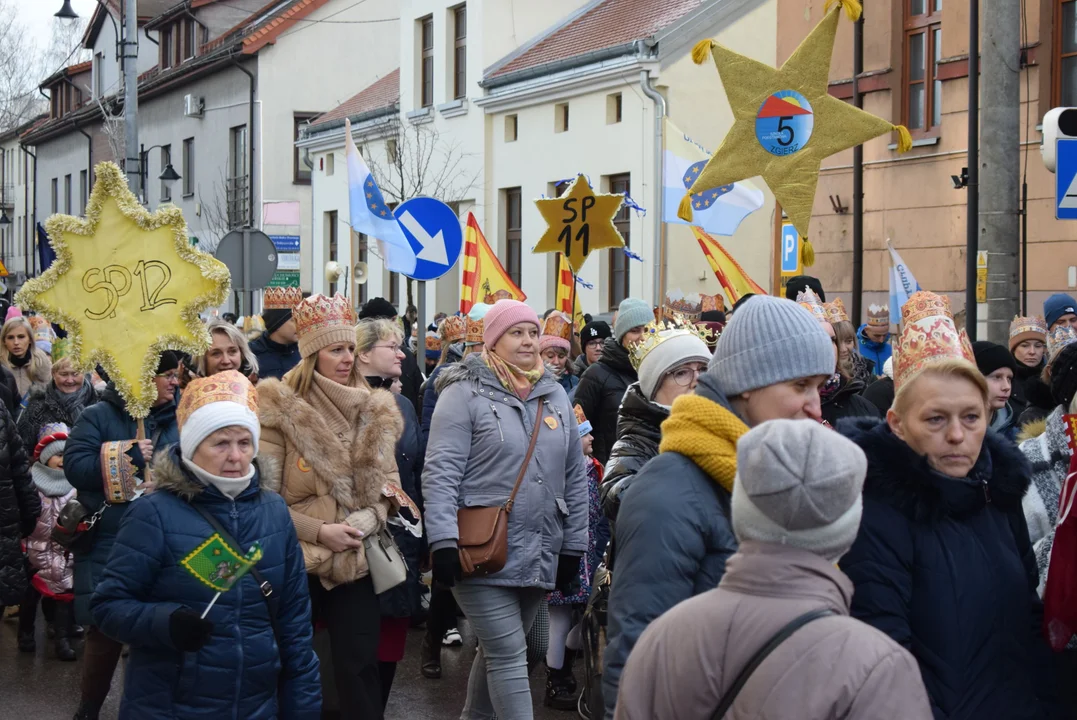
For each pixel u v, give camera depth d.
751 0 23.48
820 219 21.14
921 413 3.54
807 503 2.49
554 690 7.25
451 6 29.25
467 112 28.59
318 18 39.16
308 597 4.71
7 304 23.19
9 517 7.59
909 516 3.46
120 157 41.75
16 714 7.14
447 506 5.65
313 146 35.62
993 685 3.43
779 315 3.50
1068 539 3.71
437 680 7.78
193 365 7.71
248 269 15.98
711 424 3.41
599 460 7.70
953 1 18.62
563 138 25.44
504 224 27.78
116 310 6.14
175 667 4.39
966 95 18.53
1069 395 4.38
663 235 11.16
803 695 2.34
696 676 2.46
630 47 23.12
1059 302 8.92
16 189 68.00
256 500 4.59
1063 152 7.69
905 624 3.42
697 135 23.27
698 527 3.32
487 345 5.95
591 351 10.29
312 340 5.77
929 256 19.23
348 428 5.72
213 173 41.53
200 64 40.94
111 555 4.44
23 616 8.55
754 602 2.49
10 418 7.64
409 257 10.60
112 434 6.34
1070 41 17.12
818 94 6.75
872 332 10.97
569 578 6.00
